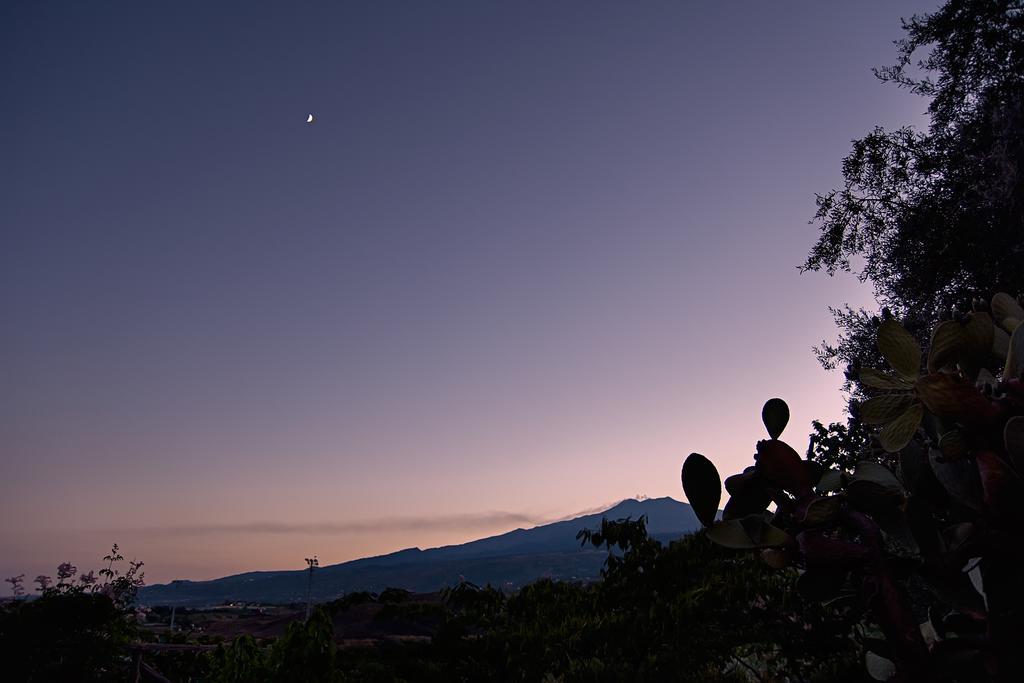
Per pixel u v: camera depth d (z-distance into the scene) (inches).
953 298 429.7
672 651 165.3
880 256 472.4
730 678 171.5
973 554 31.1
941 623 34.7
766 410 36.1
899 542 33.7
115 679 434.6
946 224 436.1
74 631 437.1
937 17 461.7
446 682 184.7
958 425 33.8
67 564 455.8
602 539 197.9
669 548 192.7
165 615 2395.4
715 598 162.7
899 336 34.6
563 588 205.5
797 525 34.0
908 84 496.1
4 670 422.3
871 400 35.0
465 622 201.3
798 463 34.8
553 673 179.3
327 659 255.6
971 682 29.8
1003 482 29.7
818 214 496.7
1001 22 438.3
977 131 448.1
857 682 122.1
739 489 35.4
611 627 174.2
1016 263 411.8
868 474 34.5
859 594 34.3
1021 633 29.3
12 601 444.5
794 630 138.9
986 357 34.0
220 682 264.1
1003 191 417.4
